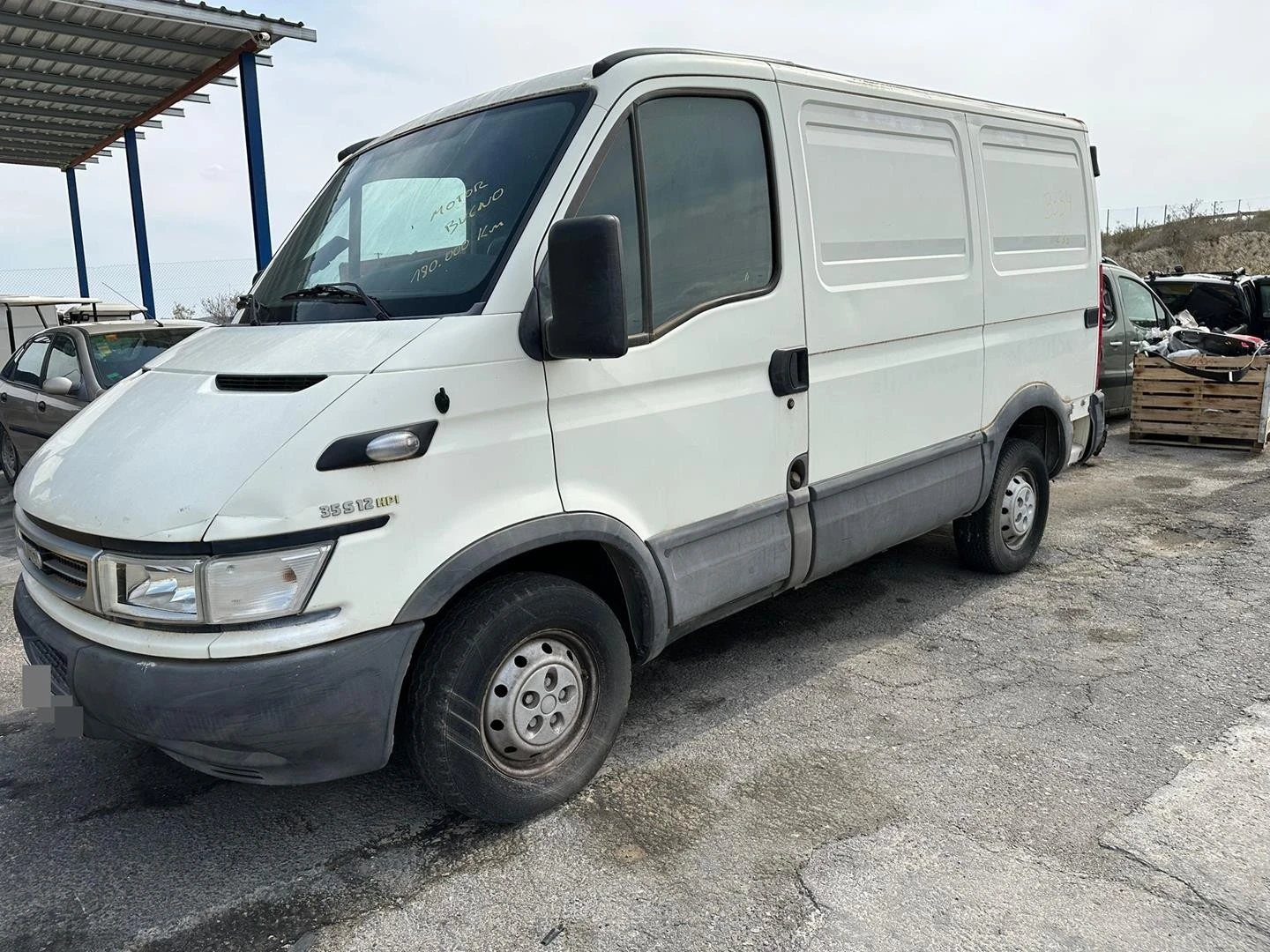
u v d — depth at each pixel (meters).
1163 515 6.51
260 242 12.03
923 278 4.22
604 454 2.98
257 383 2.67
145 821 3.09
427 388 2.54
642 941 2.41
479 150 3.13
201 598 2.33
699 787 3.15
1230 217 40.25
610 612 3.06
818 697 3.81
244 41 11.47
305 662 2.39
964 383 4.50
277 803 3.16
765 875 2.66
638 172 3.06
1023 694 3.79
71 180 18.97
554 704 2.96
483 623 2.71
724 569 3.40
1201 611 4.66
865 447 3.98
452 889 2.66
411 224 3.14
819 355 3.71
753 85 3.46
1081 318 5.43
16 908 2.65
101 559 2.46
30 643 2.80
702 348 3.24
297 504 2.34
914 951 2.33
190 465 2.44
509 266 2.76
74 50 11.78
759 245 3.47
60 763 3.50
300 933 2.50
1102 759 3.25
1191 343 9.16
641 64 3.10
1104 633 4.41
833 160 3.78
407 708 2.69
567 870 2.72
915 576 5.30
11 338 11.38
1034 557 5.61
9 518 8.35
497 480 2.70
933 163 4.29
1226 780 3.08
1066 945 2.34
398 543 2.51
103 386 7.29
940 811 2.96
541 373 2.79
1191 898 2.50
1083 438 5.58
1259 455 8.45
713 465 3.34
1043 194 5.08
